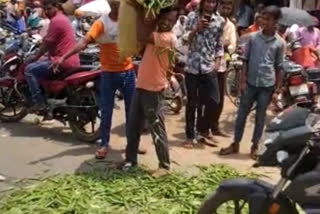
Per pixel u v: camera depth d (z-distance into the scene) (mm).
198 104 6992
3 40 9219
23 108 7789
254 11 11992
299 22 8688
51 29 7043
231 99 9109
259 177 5895
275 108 7828
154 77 5539
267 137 3443
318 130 3348
